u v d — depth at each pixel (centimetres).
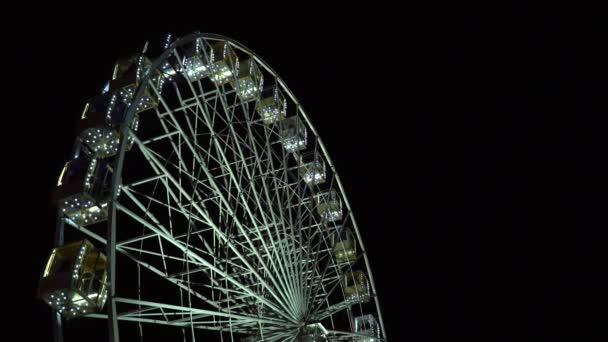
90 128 1917
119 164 1688
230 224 2106
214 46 2430
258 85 2631
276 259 2208
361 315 2838
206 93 2298
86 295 1664
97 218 1869
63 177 1827
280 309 2156
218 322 2020
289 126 2836
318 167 2961
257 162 2297
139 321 1741
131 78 2023
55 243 1788
